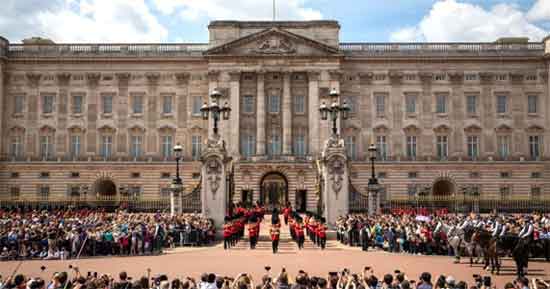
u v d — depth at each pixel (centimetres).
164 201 6681
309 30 8394
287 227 5338
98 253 3500
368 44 8462
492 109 8331
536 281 1609
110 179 8256
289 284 1747
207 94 8381
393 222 3941
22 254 3403
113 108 8412
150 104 8419
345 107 4600
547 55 8194
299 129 8344
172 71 8438
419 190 8156
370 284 1697
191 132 8356
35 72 8406
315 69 8244
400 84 8394
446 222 3991
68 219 4359
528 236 3166
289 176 7981
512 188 8162
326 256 3369
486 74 8344
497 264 2748
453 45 8438
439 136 8350
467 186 8169
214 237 4231
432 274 2673
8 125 8344
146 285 1634
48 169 8244
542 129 8275
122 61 8425
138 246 3584
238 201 7550
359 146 8319
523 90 8331
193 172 8200
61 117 8388
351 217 4162
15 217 4712
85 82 8431
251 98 8375
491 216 4631
